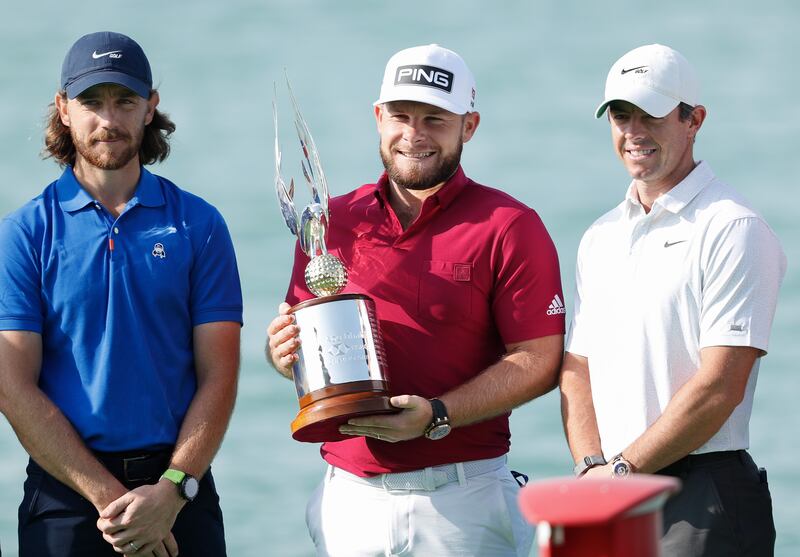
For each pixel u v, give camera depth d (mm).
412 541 17547
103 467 16969
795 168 73562
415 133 17281
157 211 17766
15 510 38938
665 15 106312
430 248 17531
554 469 42125
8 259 17219
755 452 43281
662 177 16969
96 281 17250
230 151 78125
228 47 98500
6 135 78750
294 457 42656
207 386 17641
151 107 18062
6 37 100562
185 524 17453
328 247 18094
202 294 17859
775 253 16516
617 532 8406
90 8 107938
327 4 109000
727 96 87750
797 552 36031
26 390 16906
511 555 18094
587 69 93812
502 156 75438
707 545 16250
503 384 17156
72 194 17562
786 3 107938
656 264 16734
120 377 17203
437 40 101375
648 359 16656
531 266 17406
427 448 17484
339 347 16234
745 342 16125
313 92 89125
